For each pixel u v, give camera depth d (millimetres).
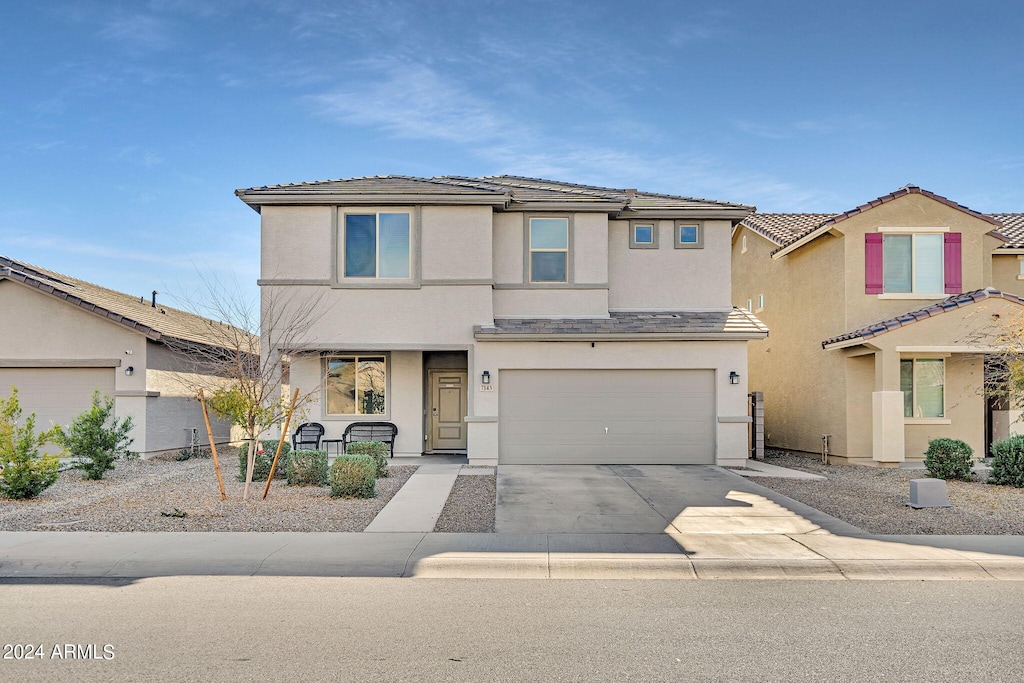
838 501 11844
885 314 17406
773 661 5406
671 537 9289
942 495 11227
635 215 18297
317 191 16344
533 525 9992
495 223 17438
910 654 5551
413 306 16562
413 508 11109
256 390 12039
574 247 17375
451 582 7633
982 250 17656
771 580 7750
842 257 17609
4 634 5953
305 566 8062
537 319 17188
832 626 6199
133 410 17781
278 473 14219
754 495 12320
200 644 5719
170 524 9938
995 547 8766
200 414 20844
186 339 19422
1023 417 15523
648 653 5562
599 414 16453
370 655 5496
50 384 18000
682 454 16422
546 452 16359
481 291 16609
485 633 6000
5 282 17875
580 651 5602
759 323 16938
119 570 7914
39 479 11945
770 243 21875
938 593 7242
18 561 7977
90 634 5941
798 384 19953
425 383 18328
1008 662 5395
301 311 15578
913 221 17547
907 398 17156
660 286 18422
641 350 16406
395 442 17609
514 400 16391
